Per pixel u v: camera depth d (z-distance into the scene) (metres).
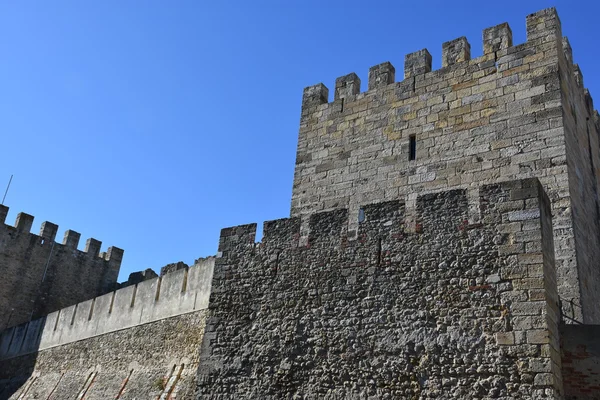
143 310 26.28
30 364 33.44
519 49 18.28
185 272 24.77
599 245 18.44
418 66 20.14
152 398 21.48
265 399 14.73
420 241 14.09
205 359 16.17
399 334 13.47
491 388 11.93
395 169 19.11
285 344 15.05
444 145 18.48
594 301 16.47
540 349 11.68
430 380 12.68
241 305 16.33
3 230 41.44
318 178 20.61
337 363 14.05
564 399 11.84
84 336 29.81
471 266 13.16
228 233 17.67
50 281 43.12
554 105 17.05
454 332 12.78
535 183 13.16
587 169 18.80
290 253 16.14
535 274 12.34
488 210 13.45
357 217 15.38
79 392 26.62
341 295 14.72
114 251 47.84
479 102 18.38
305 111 22.16
